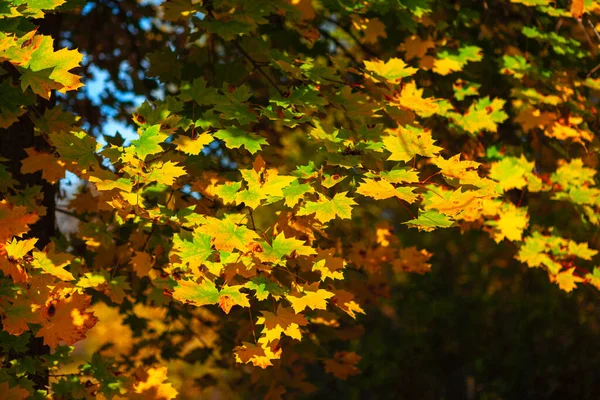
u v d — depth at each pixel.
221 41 4.29
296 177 2.73
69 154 2.61
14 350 3.24
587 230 4.69
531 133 4.80
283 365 4.68
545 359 8.12
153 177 2.62
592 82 4.13
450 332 8.82
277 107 2.96
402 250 4.11
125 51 5.90
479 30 4.83
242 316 4.39
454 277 9.16
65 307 2.71
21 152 3.80
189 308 4.87
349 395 9.12
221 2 3.15
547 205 5.08
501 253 7.83
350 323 4.75
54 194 4.15
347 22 4.67
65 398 3.39
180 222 2.75
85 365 3.50
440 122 4.51
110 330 6.08
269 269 2.68
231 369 5.29
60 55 2.35
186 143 2.71
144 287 4.56
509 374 8.45
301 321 2.70
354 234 4.45
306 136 2.96
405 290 8.91
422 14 3.96
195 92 2.97
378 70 3.30
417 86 4.44
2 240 2.46
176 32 5.58
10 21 2.43
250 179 2.64
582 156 4.51
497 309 8.78
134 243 3.72
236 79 3.78
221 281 3.26
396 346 9.21
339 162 2.74
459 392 9.06
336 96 3.13
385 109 3.20
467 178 2.69
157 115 2.79
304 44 4.40
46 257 2.74
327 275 2.83
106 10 5.54
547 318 8.12
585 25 4.55
